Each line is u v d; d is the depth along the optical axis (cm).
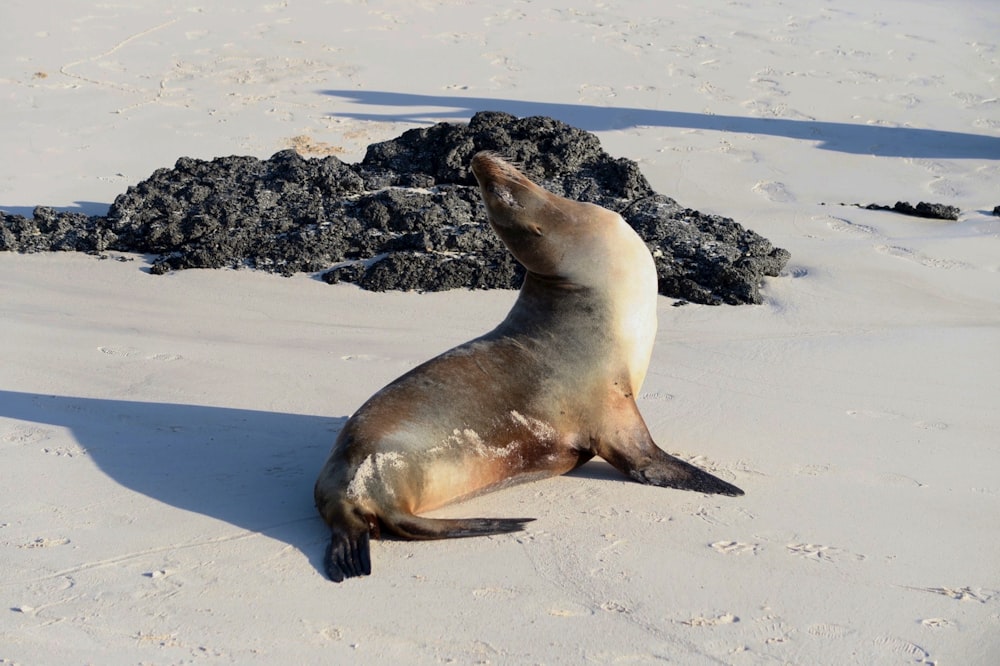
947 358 1433
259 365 1355
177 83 2955
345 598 827
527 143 2042
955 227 2159
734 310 1686
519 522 932
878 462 1088
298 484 1020
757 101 2989
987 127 2886
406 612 809
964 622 798
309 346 1450
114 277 1780
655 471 1025
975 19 3731
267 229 1888
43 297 1667
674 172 2492
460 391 997
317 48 3231
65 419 1162
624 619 801
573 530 936
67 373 1305
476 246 1822
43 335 1448
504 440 998
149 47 3188
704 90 3047
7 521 938
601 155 2080
